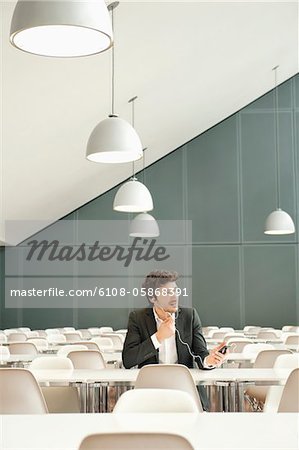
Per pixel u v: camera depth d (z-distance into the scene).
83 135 10.28
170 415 2.79
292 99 14.41
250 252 14.25
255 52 11.34
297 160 14.34
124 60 8.68
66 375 4.49
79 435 2.41
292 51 12.17
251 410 6.54
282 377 4.29
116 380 4.25
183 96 11.32
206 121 13.78
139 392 3.02
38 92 8.23
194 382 4.00
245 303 14.16
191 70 10.38
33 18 3.11
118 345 9.20
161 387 3.98
